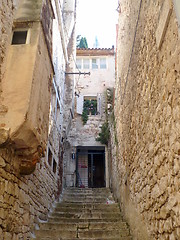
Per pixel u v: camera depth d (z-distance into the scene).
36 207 4.51
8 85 3.11
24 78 3.15
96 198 7.52
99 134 11.30
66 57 9.53
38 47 3.47
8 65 3.24
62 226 4.71
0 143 2.79
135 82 4.13
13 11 3.56
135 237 3.98
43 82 3.76
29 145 3.15
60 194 7.58
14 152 3.22
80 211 6.07
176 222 2.04
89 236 4.40
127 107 5.11
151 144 2.93
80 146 11.22
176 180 2.04
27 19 3.59
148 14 3.16
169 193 2.23
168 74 2.23
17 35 3.53
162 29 2.38
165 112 2.34
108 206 6.45
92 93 12.70
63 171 8.63
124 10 5.92
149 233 3.03
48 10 4.18
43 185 5.13
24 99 3.02
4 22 3.24
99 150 12.08
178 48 1.96
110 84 12.96
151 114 2.93
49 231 4.32
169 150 2.22
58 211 6.00
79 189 8.86
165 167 2.35
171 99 2.14
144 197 3.34
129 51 4.94
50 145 6.02
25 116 2.93
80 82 12.95
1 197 2.83
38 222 4.60
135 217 4.03
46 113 3.95
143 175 3.41
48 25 4.15
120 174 6.31
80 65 13.54
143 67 3.46
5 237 2.90
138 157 3.79
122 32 6.31
